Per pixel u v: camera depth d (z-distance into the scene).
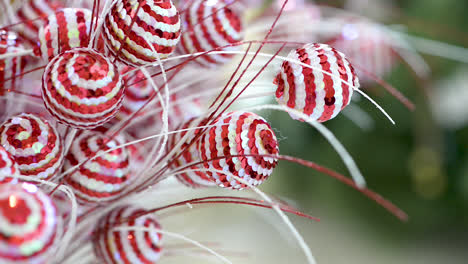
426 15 0.98
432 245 1.09
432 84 1.01
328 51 0.36
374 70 0.60
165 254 0.45
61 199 0.39
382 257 1.03
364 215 1.10
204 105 0.45
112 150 0.39
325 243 1.02
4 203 0.32
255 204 0.38
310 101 0.36
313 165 0.37
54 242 0.33
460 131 1.07
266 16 0.52
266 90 0.43
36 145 0.36
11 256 0.32
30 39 0.40
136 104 0.41
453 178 1.08
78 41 0.37
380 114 0.42
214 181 0.38
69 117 0.35
